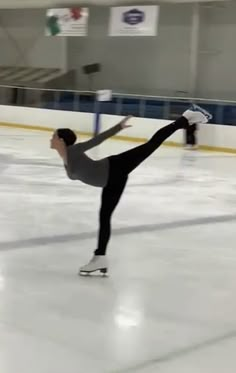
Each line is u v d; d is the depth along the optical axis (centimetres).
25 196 984
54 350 394
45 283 545
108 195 541
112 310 480
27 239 704
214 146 1878
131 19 2142
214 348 410
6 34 2781
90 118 2142
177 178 1260
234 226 832
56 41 2581
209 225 831
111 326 444
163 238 744
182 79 2245
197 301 513
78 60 2538
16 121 2358
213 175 1325
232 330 446
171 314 477
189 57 2212
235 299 522
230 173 1367
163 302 506
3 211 859
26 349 394
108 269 598
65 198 979
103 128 2111
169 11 2256
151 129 1998
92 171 521
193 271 606
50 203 932
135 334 430
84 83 2517
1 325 436
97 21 2459
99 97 1778
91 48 2492
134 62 2375
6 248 661
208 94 2178
